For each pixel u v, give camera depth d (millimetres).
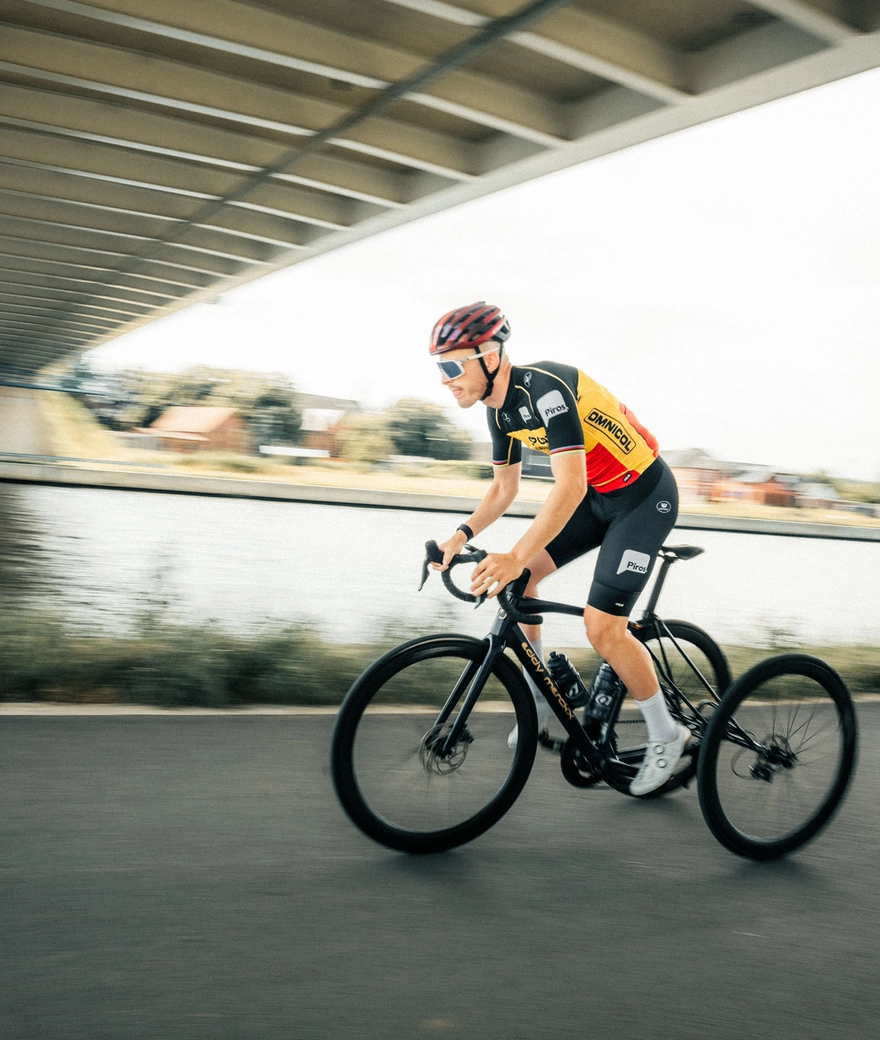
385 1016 1870
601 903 2463
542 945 2211
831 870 2785
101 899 2293
